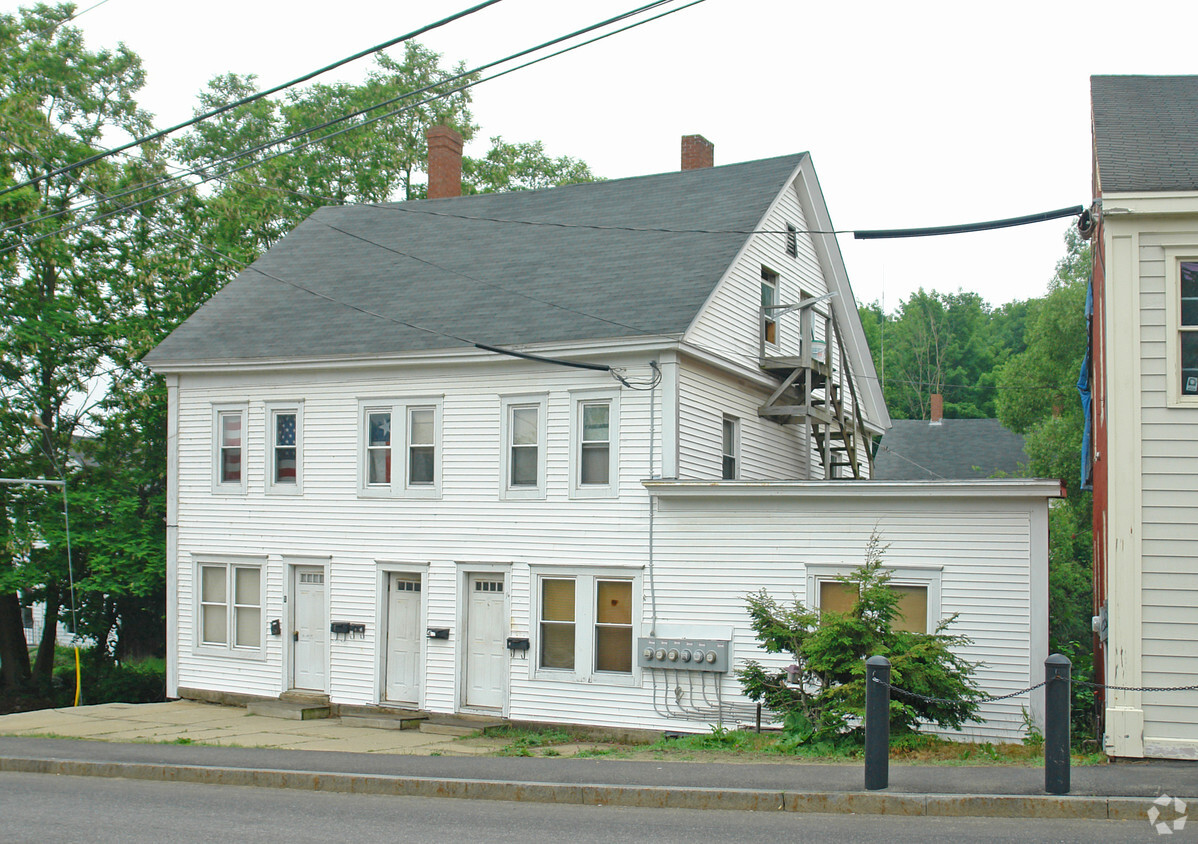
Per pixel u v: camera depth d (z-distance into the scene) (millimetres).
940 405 44469
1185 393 13281
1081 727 16859
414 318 22047
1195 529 13047
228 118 38750
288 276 25406
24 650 32719
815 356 25703
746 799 10656
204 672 23141
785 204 24453
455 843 9305
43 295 30234
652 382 19297
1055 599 28297
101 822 10625
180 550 23547
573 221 24359
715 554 18359
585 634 19422
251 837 9758
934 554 16641
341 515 21859
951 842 8898
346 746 17547
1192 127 15008
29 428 29562
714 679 18188
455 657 20547
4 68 29969
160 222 30875
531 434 20375
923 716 14695
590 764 13195
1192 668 12961
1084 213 13688
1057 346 34562
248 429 22938
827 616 14492
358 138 38219
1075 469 31953
